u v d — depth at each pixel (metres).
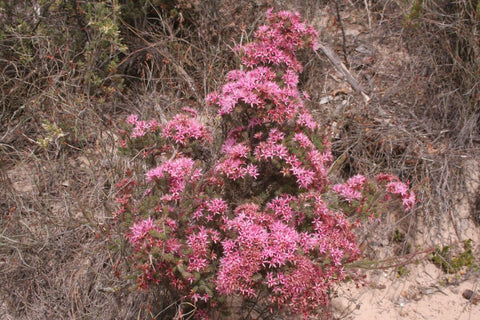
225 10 4.59
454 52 4.59
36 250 3.38
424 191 3.96
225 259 2.65
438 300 3.66
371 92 4.50
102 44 4.16
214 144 3.61
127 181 3.40
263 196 3.07
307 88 4.41
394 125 4.23
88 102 3.91
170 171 2.81
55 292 3.26
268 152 2.86
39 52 4.30
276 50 3.29
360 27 5.14
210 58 4.44
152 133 3.25
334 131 3.98
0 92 4.14
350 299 3.62
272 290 2.68
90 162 3.68
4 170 3.72
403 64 4.76
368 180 3.14
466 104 4.30
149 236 2.55
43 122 4.02
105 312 3.12
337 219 2.90
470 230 3.96
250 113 3.12
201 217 2.87
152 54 4.61
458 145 4.21
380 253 3.87
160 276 2.67
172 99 4.15
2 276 3.31
